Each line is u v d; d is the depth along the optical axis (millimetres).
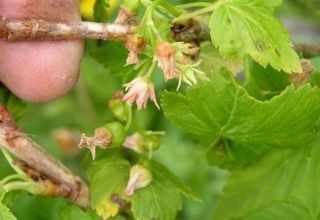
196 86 216
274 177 254
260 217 248
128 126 227
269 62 213
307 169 248
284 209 246
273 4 226
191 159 393
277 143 240
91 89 417
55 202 335
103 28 217
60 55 219
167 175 239
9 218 213
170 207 233
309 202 245
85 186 239
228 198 259
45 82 220
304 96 221
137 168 233
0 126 227
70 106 418
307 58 262
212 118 226
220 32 214
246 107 220
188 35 229
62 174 235
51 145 414
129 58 211
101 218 237
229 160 251
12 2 213
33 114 417
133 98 212
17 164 230
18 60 217
